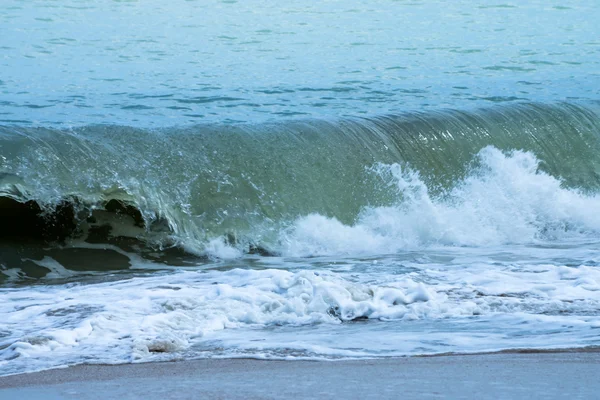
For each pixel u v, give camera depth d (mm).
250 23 76812
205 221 30891
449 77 58344
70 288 24078
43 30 70062
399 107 48812
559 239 34031
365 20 80250
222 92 51469
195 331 17906
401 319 19344
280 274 23172
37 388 12867
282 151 34250
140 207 30062
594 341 16328
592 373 13062
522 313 19562
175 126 34438
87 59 60031
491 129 38969
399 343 16484
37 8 80188
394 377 12844
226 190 32062
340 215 33281
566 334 17156
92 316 18688
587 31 78000
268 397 11414
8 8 79500
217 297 20797
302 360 14977
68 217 29094
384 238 32562
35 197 28734
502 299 20922
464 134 38094
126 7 82438
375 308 19797
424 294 20922
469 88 55031
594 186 39375
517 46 70750
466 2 92688
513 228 34344
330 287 20641
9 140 29766
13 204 28500
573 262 27859
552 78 59031
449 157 36969
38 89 50219
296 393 11672
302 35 72250
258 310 19812
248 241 30891
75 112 44938
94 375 14078
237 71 57938
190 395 11727
